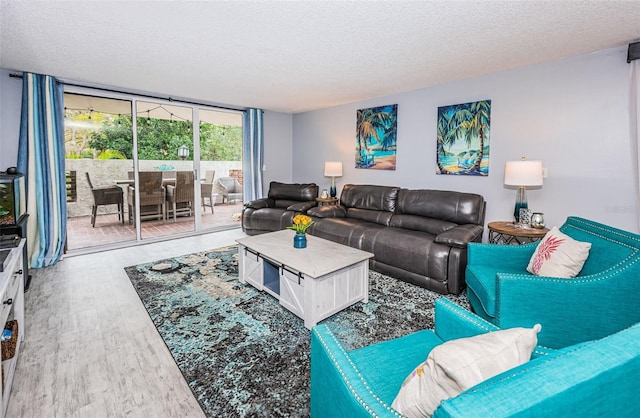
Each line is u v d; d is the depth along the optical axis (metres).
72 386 1.66
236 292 2.89
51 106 3.62
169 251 4.22
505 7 2.05
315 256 2.58
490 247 2.34
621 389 0.58
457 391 0.74
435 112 4.05
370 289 2.99
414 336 1.37
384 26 2.31
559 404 0.53
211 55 2.93
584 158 2.95
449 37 2.53
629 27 2.34
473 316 1.24
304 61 3.10
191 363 1.87
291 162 6.48
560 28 2.36
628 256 1.55
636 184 2.66
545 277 1.69
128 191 4.56
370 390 0.82
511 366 0.77
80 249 4.11
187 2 2.00
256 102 5.17
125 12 2.12
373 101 4.80
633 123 2.66
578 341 1.63
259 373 1.78
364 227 3.70
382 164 4.73
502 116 3.46
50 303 2.64
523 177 2.84
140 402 1.56
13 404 1.53
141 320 2.37
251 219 5.05
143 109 4.58
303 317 2.34
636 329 0.65
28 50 2.82
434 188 4.13
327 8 2.07
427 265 2.94
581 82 2.93
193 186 5.26
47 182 3.63
